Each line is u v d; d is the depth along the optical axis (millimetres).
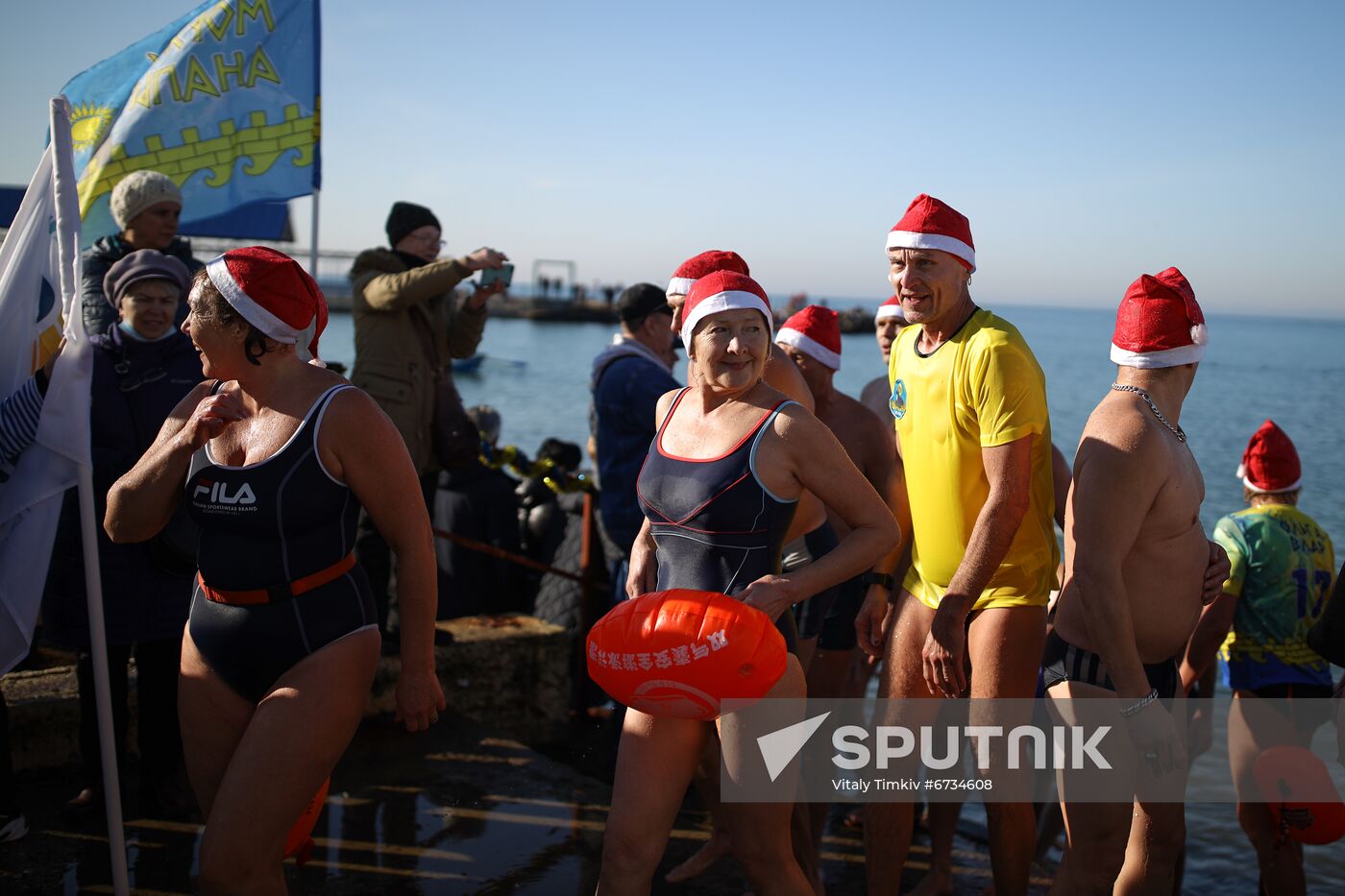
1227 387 42781
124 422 3637
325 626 2584
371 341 4996
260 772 2426
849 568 2652
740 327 2633
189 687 2660
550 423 24297
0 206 5375
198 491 2568
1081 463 2918
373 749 4637
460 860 3703
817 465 2635
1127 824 2953
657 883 3668
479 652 5453
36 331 3209
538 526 6750
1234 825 4598
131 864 3525
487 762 4555
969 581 2930
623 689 2568
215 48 5027
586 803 4195
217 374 2559
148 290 3588
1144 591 2945
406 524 2639
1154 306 2924
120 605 3662
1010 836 3121
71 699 4258
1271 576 3701
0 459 3010
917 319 3123
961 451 3080
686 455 2732
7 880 3408
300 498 2516
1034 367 2980
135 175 4156
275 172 5105
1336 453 19953
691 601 2521
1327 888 4055
